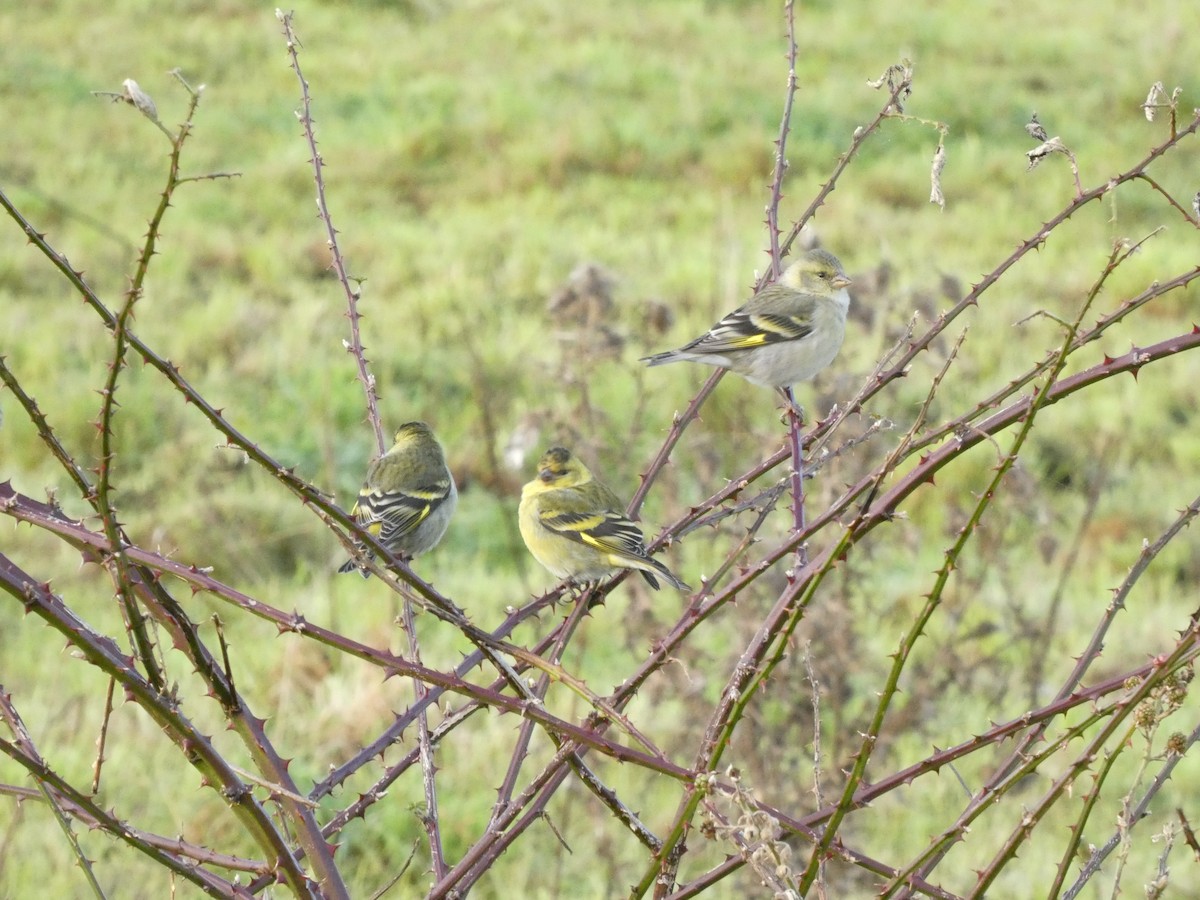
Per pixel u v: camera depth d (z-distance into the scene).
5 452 17.27
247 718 4.25
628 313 20.92
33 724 11.57
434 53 38.56
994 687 12.58
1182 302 23.59
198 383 19.45
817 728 4.50
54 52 35.53
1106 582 15.17
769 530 12.99
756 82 36.28
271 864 4.09
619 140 31.98
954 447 4.24
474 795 11.19
